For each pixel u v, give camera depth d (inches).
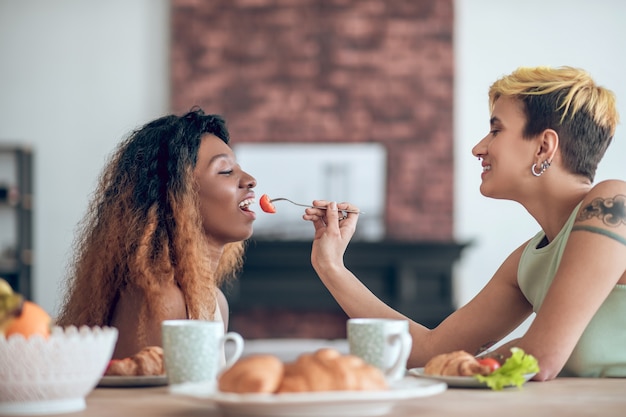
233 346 242.2
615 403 42.5
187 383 43.9
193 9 252.5
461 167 253.3
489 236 251.4
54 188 255.6
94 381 40.5
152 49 257.3
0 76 257.4
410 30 251.6
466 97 255.1
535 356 53.6
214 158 66.5
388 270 242.4
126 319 61.0
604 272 55.0
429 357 66.2
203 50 252.5
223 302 77.6
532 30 255.4
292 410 35.4
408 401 42.8
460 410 39.7
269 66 252.5
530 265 64.2
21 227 243.4
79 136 256.8
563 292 54.8
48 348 38.0
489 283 68.3
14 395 38.3
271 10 253.0
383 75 251.4
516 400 43.4
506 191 63.2
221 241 67.6
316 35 252.5
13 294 39.6
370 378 36.9
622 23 254.4
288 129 251.4
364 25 251.8
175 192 64.6
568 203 61.8
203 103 251.9
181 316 61.2
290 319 247.0
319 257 66.3
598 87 62.0
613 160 253.4
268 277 241.8
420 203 249.6
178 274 62.8
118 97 257.3
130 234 63.1
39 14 258.2
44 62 257.6
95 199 68.6
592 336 60.1
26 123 257.0
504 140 62.2
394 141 250.7
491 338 67.6
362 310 64.7
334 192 250.1
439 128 250.4
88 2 258.1
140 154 66.5
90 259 64.7
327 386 36.0
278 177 250.5
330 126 251.4
